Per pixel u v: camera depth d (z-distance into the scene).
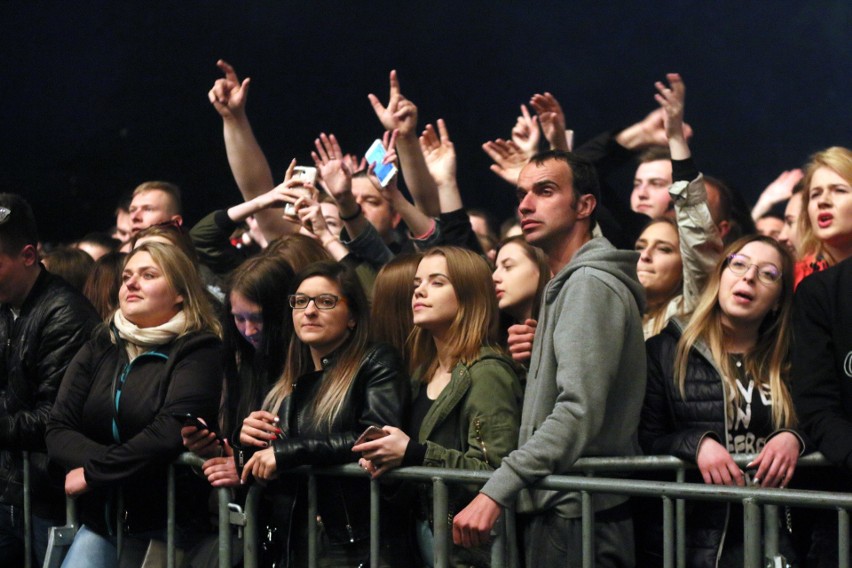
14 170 25.89
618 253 7.91
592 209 8.25
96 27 26.02
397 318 9.20
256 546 8.73
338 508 8.52
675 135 10.16
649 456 7.86
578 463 7.87
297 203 11.38
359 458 8.28
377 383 8.56
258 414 8.50
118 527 9.31
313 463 8.26
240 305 9.27
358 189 13.73
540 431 7.52
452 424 8.37
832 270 8.06
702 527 8.09
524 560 8.16
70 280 12.22
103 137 26.19
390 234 13.78
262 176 12.43
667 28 25.92
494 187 26.52
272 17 26.25
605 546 7.82
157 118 26.27
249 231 14.97
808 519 8.22
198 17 26.20
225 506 8.83
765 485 7.74
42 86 25.98
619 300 7.77
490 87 26.47
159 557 9.31
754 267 8.36
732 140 25.91
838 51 25.33
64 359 9.90
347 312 8.73
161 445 8.88
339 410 8.51
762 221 14.61
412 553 8.49
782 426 8.23
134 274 9.34
